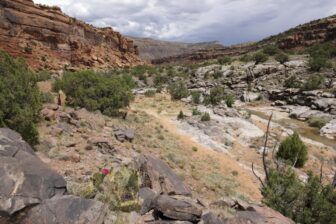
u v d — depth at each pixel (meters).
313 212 8.67
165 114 32.81
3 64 13.98
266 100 54.09
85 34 97.75
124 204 6.46
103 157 12.76
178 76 72.50
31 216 5.14
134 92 49.59
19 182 5.51
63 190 6.05
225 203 7.25
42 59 69.81
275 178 9.80
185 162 16.98
